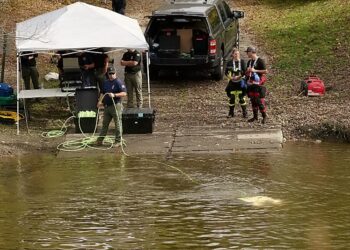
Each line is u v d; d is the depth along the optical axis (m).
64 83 18.80
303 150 15.84
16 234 10.67
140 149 16.16
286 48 26.39
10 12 32.38
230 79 18.20
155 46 22.39
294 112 18.48
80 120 17.66
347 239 10.22
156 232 10.66
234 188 13.02
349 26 27.48
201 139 16.66
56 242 10.30
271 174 13.95
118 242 10.24
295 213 11.48
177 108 19.78
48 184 13.63
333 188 12.89
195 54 22.39
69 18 18.44
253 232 10.58
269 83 22.12
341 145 16.30
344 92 20.20
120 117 16.55
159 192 12.88
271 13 35.28
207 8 22.75
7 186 13.55
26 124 18.31
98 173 14.34
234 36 25.95
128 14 36.44
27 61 20.28
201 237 10.39
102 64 18.77
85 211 11.83
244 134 16.86
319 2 35.31
